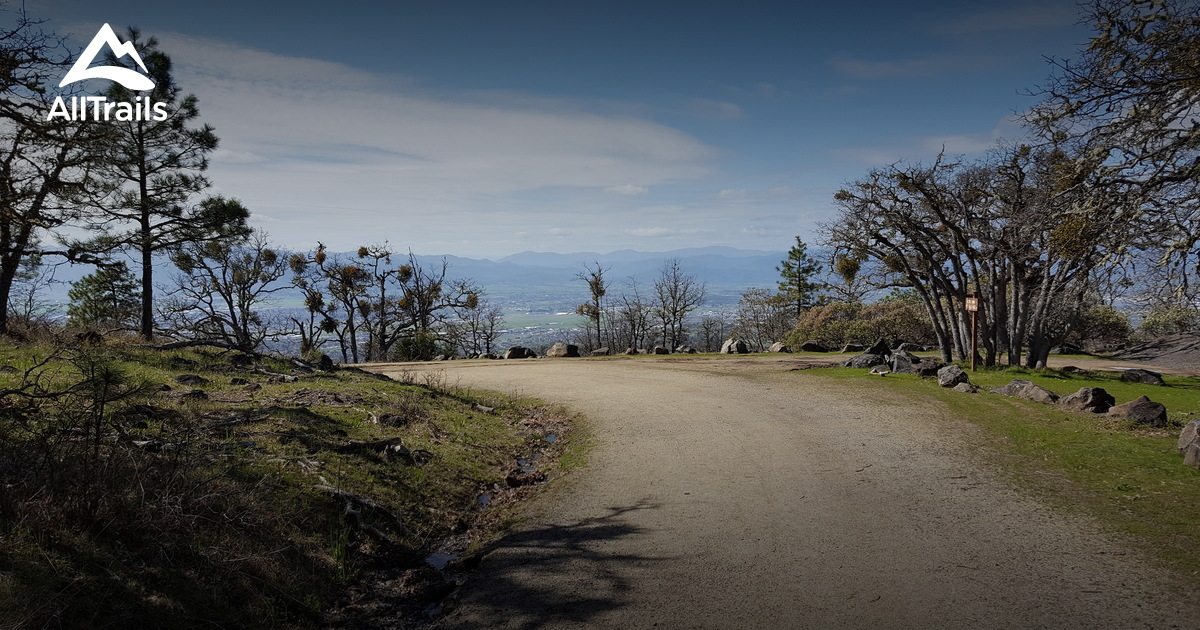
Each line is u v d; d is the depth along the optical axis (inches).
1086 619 183.2
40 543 178.1
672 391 682.2
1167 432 408.8
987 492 307.3
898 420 488.1
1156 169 385.1
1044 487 309.9
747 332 2356.1
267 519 232.2
